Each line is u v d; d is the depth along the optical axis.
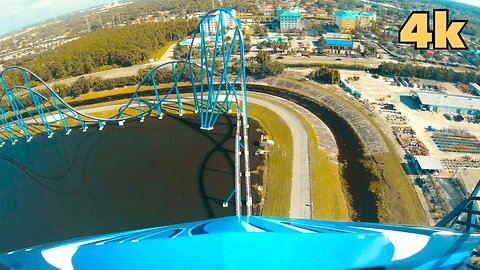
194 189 75.75
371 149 87.44
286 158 84.50
